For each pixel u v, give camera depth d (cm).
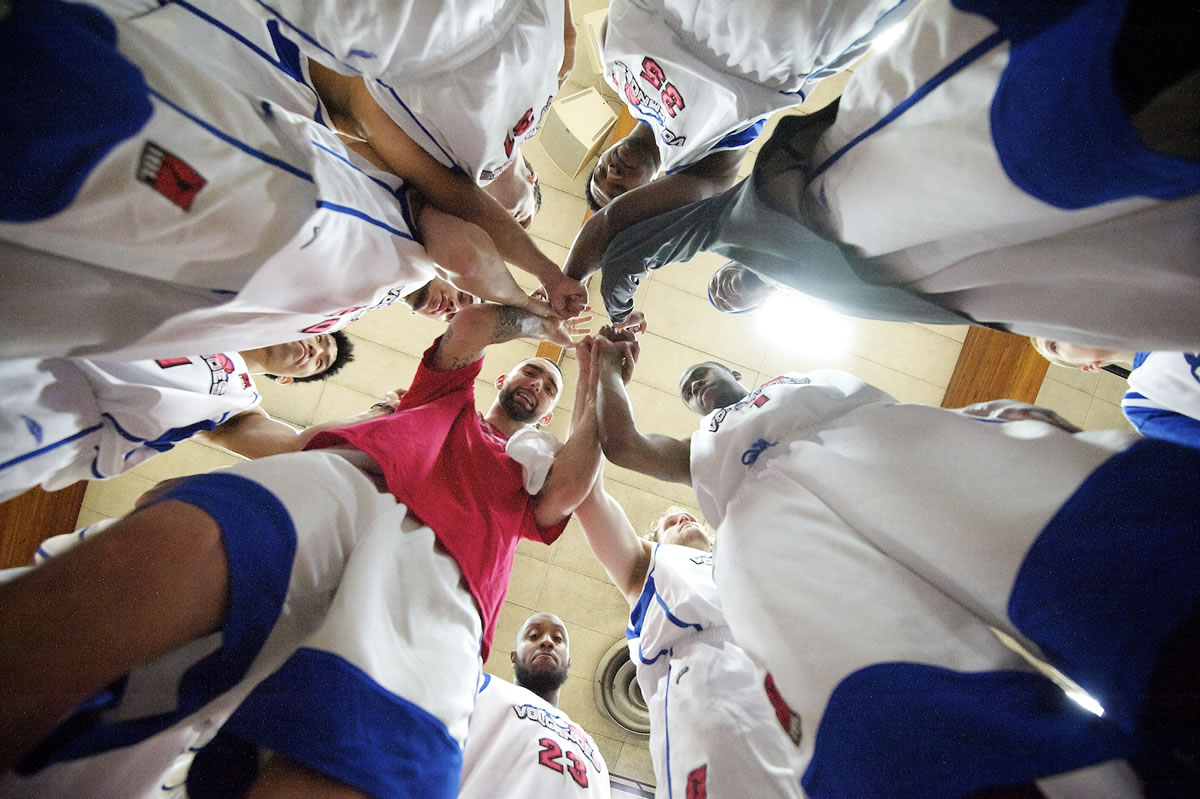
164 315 81
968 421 87
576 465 145
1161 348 80
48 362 103
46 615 66
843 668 81
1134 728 62
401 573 104
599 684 321
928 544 81
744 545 102
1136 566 64
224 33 80
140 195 63
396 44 85
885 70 76
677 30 113
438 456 131
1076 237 72
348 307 103
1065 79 58
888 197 79
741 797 106
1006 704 70
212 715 94
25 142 54
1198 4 52
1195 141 56
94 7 59
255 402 162
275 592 88
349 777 80
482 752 148
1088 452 72
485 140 104
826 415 112
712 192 134
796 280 103
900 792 70
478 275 117
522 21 95
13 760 64
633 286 123
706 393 153
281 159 75
